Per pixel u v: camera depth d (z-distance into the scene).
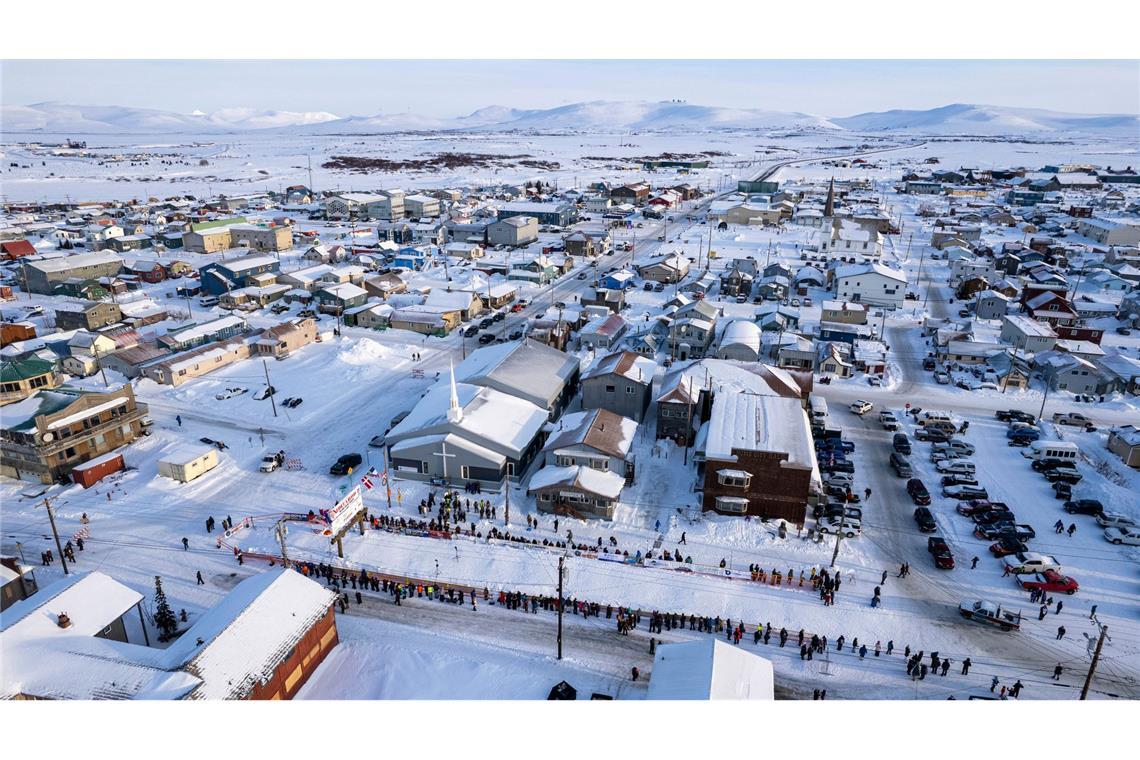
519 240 144.38
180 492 52.12
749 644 37.88
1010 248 135.00
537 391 62.19
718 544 46.56
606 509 49.03
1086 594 41.91
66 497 51.22
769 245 147.12
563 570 37.81
